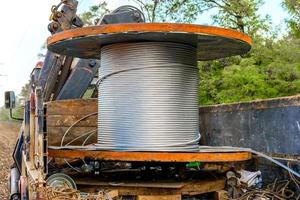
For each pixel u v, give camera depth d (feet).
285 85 26.63
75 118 18.35
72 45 15.06
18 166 18.92
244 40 14.55
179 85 14.46
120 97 14.46
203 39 14.19
